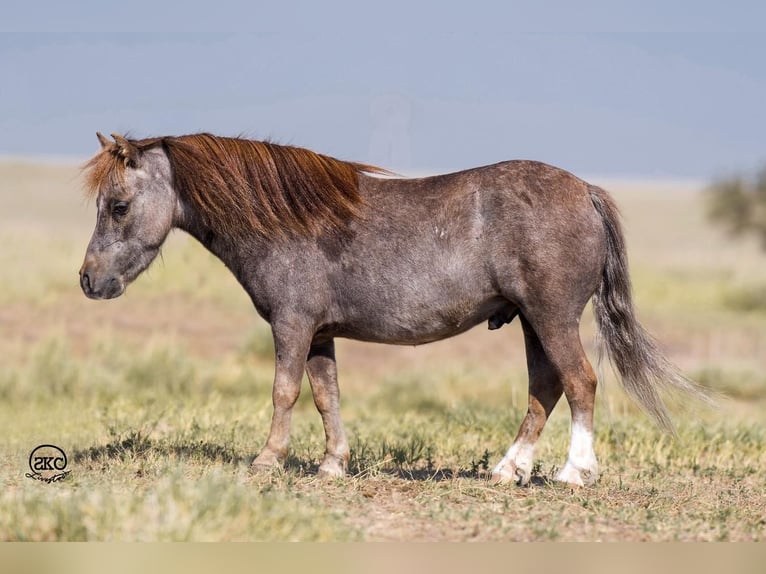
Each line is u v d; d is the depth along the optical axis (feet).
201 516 29.63
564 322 37.68
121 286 40.01
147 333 99.71
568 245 37.40
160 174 40.11
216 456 43.16
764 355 107.14
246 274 39.86
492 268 37.88
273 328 39.60
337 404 41.29
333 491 37.37
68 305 107.14
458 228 38.09
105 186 39.47
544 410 39.88
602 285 39.37
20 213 238.48
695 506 37.83
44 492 34.30
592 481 38.83
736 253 235.81
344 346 100.99
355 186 39.24
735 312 135.33
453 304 38.42
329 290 39.27
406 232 38.52
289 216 38.81
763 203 234.99
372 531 31.94
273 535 29.58
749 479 45.73
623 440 52.90
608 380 82.23
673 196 391.04
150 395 67.36
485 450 48.49
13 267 118.83
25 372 77.41
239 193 39.01
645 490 40.40
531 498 36.73
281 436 39.60
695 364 100.37
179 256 115.34
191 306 109.70
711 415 66.90
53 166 347.36
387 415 66.28
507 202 37.68
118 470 39.99
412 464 46.24
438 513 34.24
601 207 38.86
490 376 85.51
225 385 78.84
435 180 39.24
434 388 80.53
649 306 133.18
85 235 155.12
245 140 39.99
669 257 208.13
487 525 33.14
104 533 28.91
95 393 72.43
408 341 39.70
